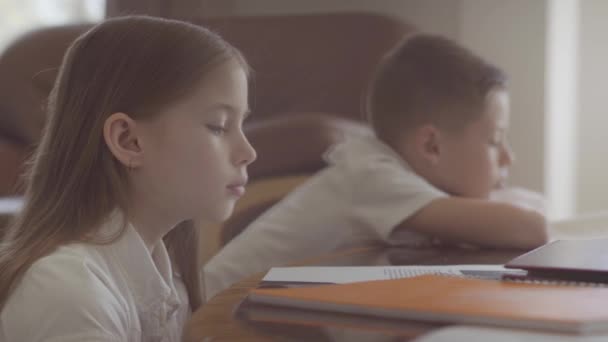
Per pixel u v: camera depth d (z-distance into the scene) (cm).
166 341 90
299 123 204
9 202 165
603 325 51
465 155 139
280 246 139
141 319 86
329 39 267
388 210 127
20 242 84
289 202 145
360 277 77
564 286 65
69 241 83
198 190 85
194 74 84
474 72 138
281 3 327
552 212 287
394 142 142
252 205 190
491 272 80
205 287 125
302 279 76
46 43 258
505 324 53
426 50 141
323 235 139
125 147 84
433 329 56
